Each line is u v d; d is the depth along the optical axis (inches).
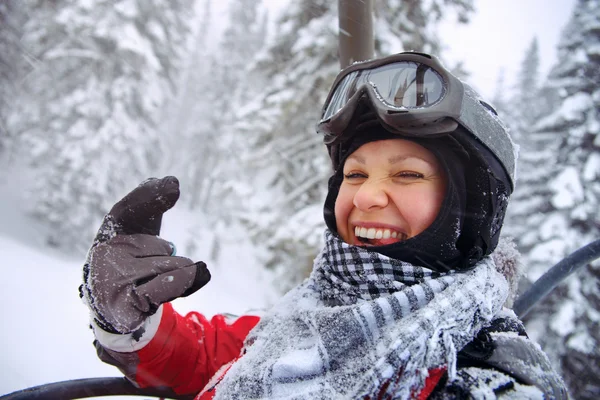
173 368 45.3
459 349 27.4
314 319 32.8
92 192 546.0
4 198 674.2
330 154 47.3
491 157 36.1
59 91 576.1
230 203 365.7
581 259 57.8
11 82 692.7
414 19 238.7
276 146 264.1
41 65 573.0
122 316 33.9
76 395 43.2
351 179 39.0
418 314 28.0
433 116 32.7
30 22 625.6
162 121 759.1
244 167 292.0
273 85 267.7
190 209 1089.4
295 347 32.7
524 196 398.0
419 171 35.0
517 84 1007.0
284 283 265.1
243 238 392.8
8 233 587.8
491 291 32.0
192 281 34.7
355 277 34.2
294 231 241.6
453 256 34.1
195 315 55.6
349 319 30.0
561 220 348.2
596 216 339.9
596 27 385.4
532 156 394.9
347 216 38.9
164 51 641.6
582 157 359.3
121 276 34.9
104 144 559.2
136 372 42.7
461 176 34.6
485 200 35.1
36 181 614.9
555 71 408.5
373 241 37.4
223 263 695.7
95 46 558.3
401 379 25.7
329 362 29.2
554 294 333.4
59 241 576.7
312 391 28.4
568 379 321.1
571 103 370.0
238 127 274.7
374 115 37.0
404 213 34.7
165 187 38.2
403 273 32.6
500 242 45.1
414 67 36.8
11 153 747.4
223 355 50.1
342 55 51.4
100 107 557.3
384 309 29.6
